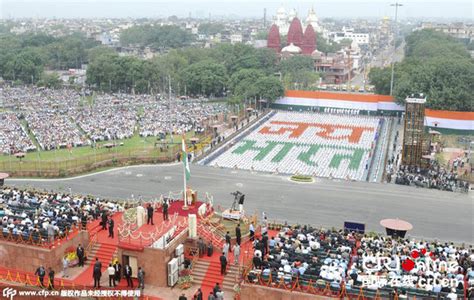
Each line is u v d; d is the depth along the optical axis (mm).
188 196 62906
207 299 45062
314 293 42000
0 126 115875
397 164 94688
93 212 59656
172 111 139750
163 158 95688
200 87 174875
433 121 125688
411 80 136000
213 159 98500
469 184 83500
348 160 98625
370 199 76375
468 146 109312
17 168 86375
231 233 56125
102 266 50562
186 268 49250
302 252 47656
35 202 60500
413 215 69688
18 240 50531
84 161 90812
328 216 68875
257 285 43656
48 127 117312
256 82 151000
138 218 53094
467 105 128625
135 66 184375
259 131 122125
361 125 129375
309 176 87250
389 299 40438
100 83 192000
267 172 90625
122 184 81812
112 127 118812
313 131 122688
